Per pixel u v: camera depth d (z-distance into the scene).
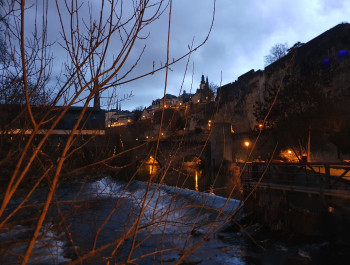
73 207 2.52
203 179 30.06
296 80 27.20
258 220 13.15
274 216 12.66
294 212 12.39
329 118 24.05
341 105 24.17
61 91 1.51
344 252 10.04
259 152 28.48
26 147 1.26
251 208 13.41
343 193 10.80
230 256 9.80
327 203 11.30
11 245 2.14
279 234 11.93
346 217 10.66
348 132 22.98
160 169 2.16
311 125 24.45
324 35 30.05
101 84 1.44
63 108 1.38
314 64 29.03
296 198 12.60
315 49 30.31
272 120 26.08
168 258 8.84
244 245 10.99
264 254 10.20
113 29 1.55
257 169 14.72
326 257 9.81
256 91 41.06
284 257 9.87
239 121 43.53
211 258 9.41
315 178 12.80
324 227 11.24
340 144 23.59
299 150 26.41
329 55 28.00
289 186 12.80
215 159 40.88
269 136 28.05
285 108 25.30
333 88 26.23
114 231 7.12
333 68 26.19
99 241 6.35
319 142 26.12
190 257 9.17
